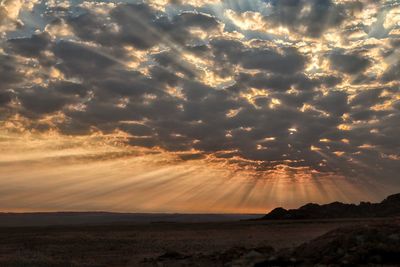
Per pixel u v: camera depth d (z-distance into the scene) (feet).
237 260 95.45
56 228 321.32
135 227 320.29
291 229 247.09
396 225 88.79
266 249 109.70
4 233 261.85
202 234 224.12
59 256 132.57
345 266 77.15
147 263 108.47
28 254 139.95
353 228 90.38
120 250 147.84
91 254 137.39
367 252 79.66
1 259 123.95
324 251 85.56
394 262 77.87
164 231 260.62
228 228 278.67
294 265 83.46
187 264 100.73
